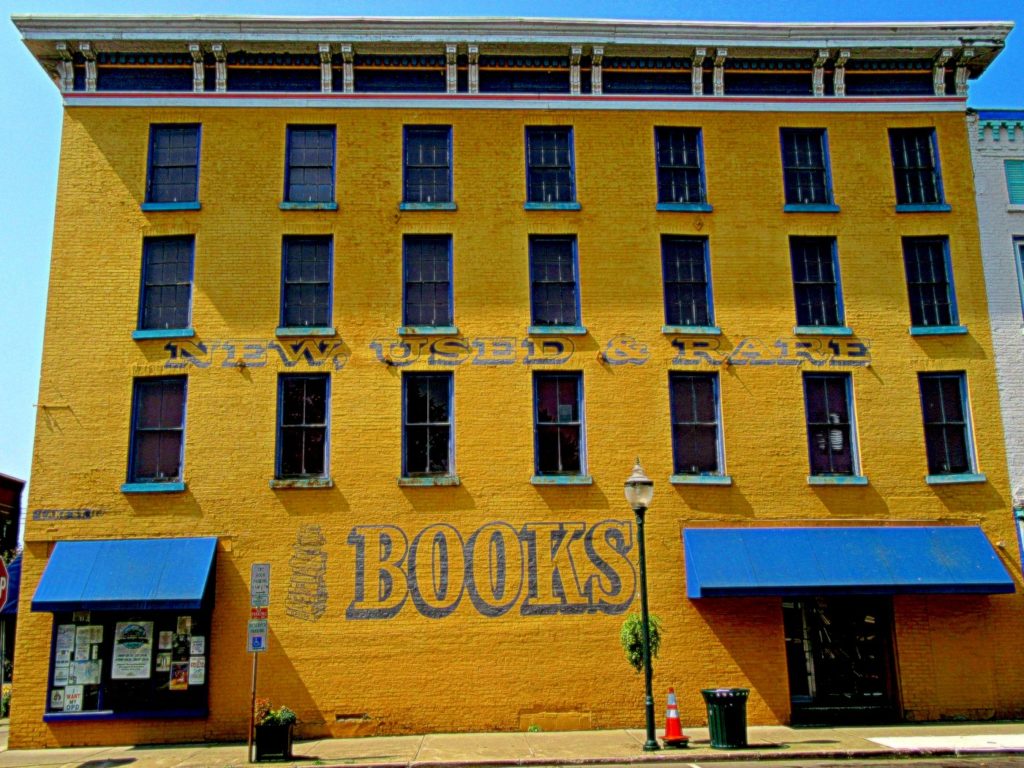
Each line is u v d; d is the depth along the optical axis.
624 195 18.78
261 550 16.84
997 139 19.58
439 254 18.48
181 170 18.67
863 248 18.81
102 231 18.17
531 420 17.61
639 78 19.47
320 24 18.69
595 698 16.58
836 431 18.08
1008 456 18.03
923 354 18.39
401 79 19.22
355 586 16.80
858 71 19.66
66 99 18.69
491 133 18.98
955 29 19.36
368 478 17.20
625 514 17.31
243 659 16.47
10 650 22.34
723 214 18.81
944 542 17.28
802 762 13.30
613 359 17.98
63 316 17.72
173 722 16.20
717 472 17.72
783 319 18.36
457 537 17.06
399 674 16.50
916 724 16.59
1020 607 17.44
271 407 17.45
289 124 18.88
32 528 16.78
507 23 18.92
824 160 19.36
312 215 18.39
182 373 17.53
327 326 17.91
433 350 17.84
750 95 19.42
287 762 13.70
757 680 16.80
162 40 18.56
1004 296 18.77
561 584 16.95
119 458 17.16
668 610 16.97
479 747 14.67
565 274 18.48
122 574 16.19
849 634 17.50
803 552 16.97
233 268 18.06
